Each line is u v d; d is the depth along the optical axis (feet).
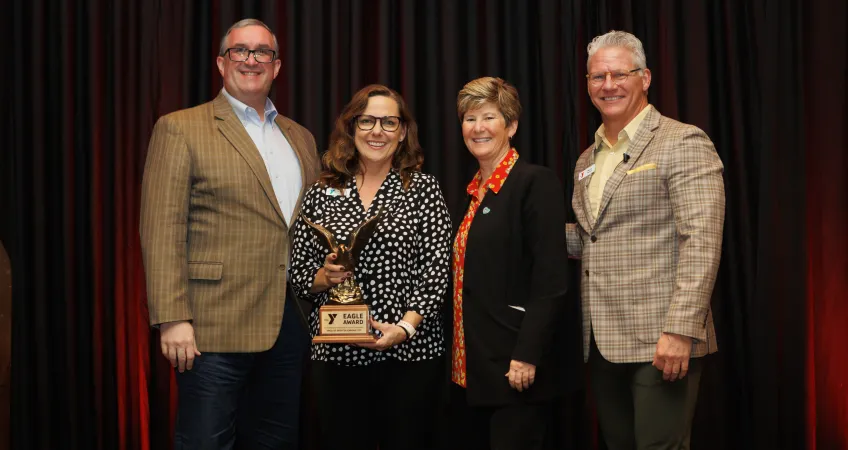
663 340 6.68
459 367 7.36
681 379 6.98
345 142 7.55
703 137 7.00
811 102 10.07
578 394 10.14
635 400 7.16
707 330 7.20
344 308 6.82
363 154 7.45
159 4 10.16
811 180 10.07
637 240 7.07
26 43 10.14
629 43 7.45
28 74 10.12
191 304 7.45
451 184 10.06
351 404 7.22
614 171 7.28
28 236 10.15
